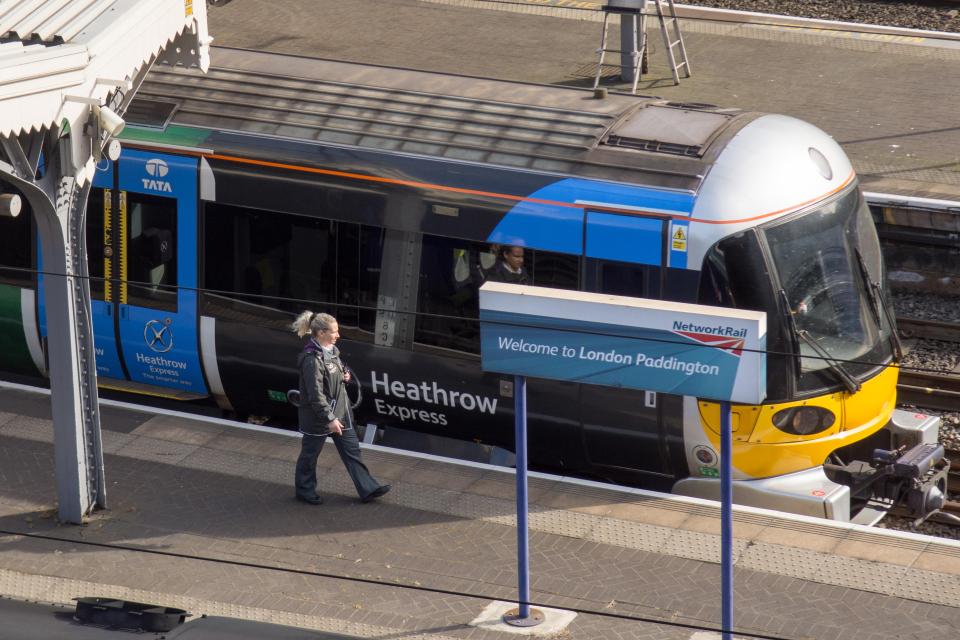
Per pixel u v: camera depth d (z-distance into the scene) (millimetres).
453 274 32188
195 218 34438
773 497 30047
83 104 26844
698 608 26016
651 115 32688
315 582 27281
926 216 44594
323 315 29531
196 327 34969
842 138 53500
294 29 69875
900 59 63250
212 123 34375
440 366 32656
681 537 28656
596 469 32188
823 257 30391
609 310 22438
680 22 69812
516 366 23578
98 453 30031
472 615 25891
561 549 28391
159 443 33469
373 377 33594
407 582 27219
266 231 33875
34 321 36625
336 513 30203
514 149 31984
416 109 33844
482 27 70125
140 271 35375
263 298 34219
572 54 65562
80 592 26953
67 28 27109
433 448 34094
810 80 60781
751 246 29281
